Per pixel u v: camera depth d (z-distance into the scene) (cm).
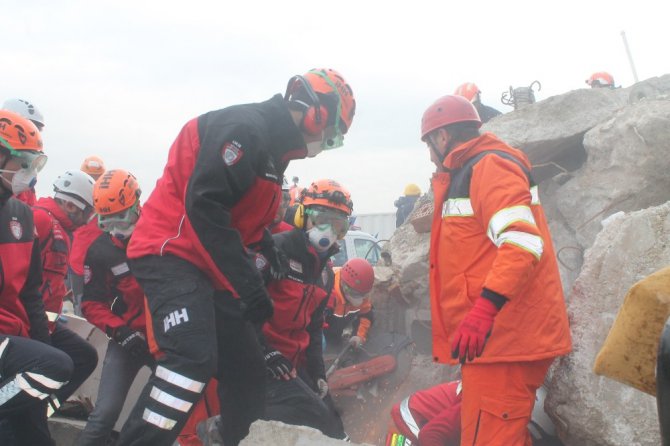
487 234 297
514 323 292
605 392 311
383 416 495
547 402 337
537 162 541
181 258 295
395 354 513
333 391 496
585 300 339
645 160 450
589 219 470
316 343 432
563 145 523
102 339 508
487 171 299
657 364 105
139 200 420
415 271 550
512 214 287
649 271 320
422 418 365
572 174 517
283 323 400
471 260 306
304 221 404
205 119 300
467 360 283
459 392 360
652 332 138
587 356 325
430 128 337
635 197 453
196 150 297
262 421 325
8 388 331
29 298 384
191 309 286
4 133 340
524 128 529
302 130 312
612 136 471
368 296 530
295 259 398
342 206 396
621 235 332
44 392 339
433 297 325
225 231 279
